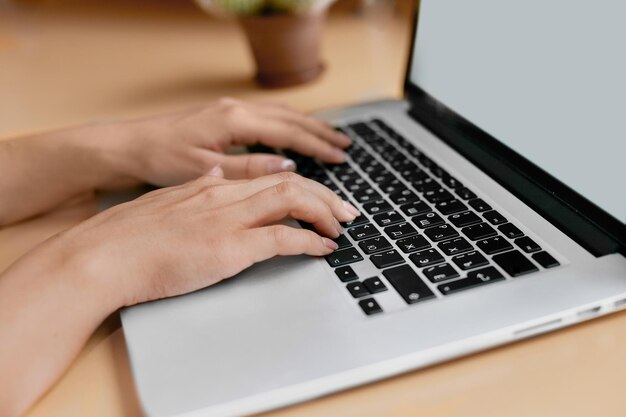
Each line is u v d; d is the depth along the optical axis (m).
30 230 0.52
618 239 0.41
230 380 0.34
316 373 0.34
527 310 0.37
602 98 0.42
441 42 0.61
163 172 0.56
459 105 0.59
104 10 1.11
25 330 0.37
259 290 0.41
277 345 0.36
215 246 0.42
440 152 0.58
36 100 0.76
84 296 0.39
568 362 0.36
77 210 0.55
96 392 0.36
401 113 0.68
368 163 0.58
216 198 0.46
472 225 0.46
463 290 0.39
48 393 0.36
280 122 0.59
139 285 0.41
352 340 0.36
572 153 0.45
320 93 0.75
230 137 0.58
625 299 0.38
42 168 0.55
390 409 0.33
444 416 0.33
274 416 0.34
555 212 0.46
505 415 0.33
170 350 0.37
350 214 0.48
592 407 0.33
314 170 0.57
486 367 0.36
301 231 0.43
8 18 1.10
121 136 0.57
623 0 0.40
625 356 0.36
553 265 0.41
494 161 0.54
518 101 0.51
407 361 0.35
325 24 0.97
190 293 0.42
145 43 0.94
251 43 0.74
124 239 0.42
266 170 0.55
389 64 0.82
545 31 0.47
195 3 1.08
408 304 0.39
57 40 0.98
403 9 0.97
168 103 0.73
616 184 0.41
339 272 0.42
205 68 0.84
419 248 0.44
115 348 0.40
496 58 0.53
